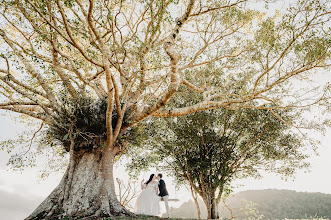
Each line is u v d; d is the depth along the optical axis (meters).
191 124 12.22
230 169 13.02
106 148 8.12
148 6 7.16
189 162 12.91
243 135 13.40
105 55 5.90
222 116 13.16
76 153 8.03
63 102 7.70
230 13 9.50
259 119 12.17
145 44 7.00
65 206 6.57
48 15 6.78
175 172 14.45
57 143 8.80
